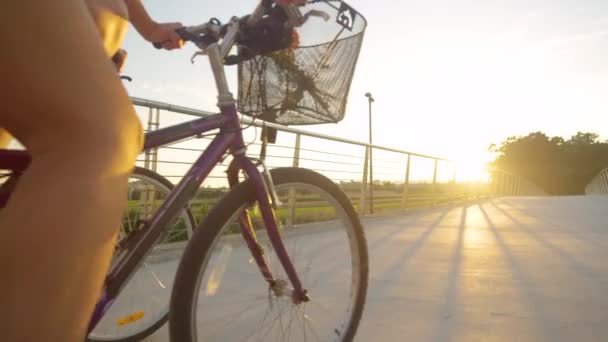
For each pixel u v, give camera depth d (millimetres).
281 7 1374
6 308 641
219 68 1432
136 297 1979
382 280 3119
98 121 707
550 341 2049
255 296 2020
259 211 1551
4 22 659
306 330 1982
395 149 8852
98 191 691
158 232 1372
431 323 2268
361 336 2098
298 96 1473
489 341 2049
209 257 1421
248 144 1631
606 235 5371
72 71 695
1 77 675
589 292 2834
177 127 1419
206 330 1955
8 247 642
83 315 705
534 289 2896
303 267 2105
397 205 9477
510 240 4977
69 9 710
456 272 3367
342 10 1464
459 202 12844
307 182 1718
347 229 1858
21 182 690
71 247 664
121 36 1271
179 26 1502
